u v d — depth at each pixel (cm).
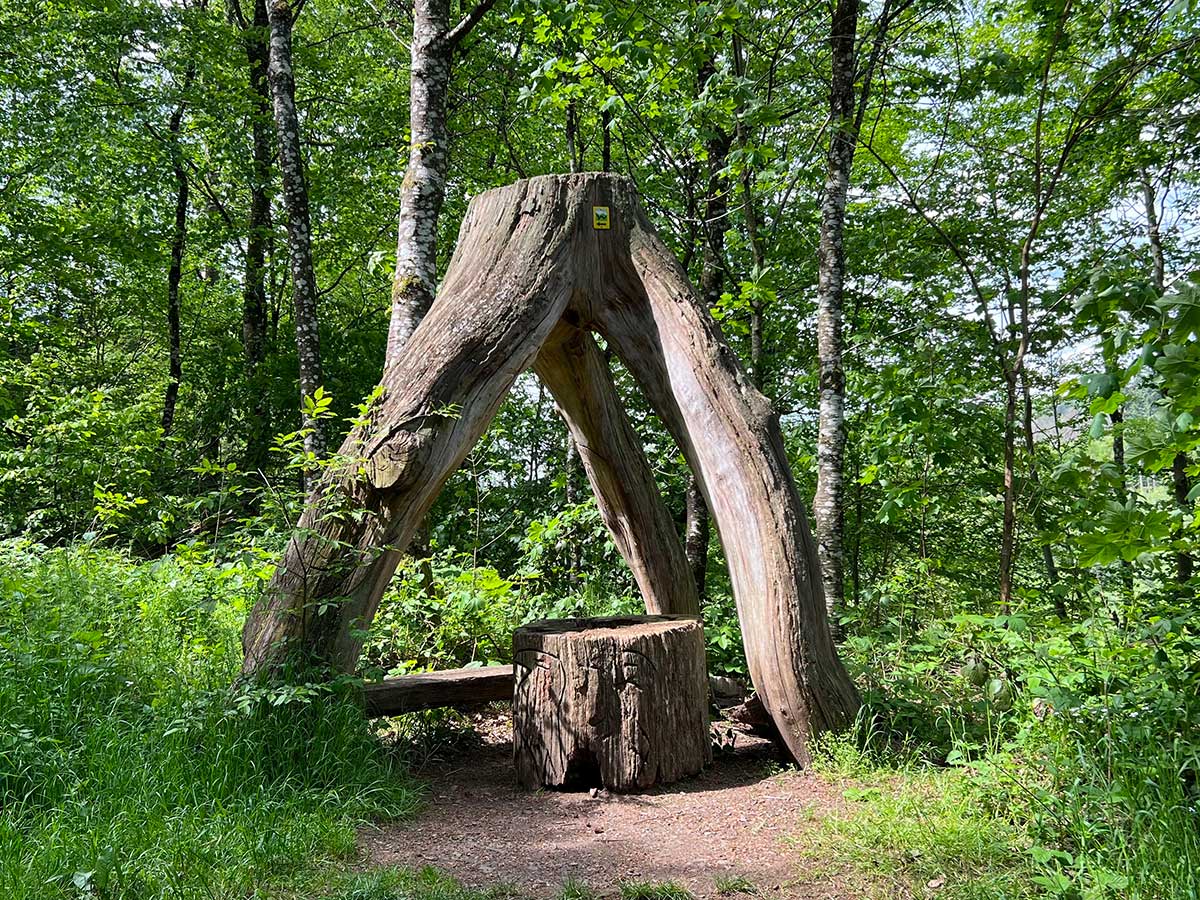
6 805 327
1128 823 303
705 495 495
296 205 950
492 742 520
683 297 502
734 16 649
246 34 1340
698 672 449
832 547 675
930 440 609
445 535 892
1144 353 269
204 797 347
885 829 331
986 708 414
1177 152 771
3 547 649
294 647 418
